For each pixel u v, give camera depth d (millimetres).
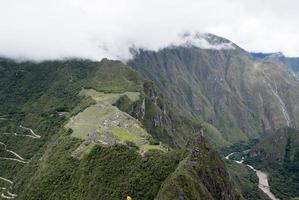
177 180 169375
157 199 162875
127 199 169000
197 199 168125
